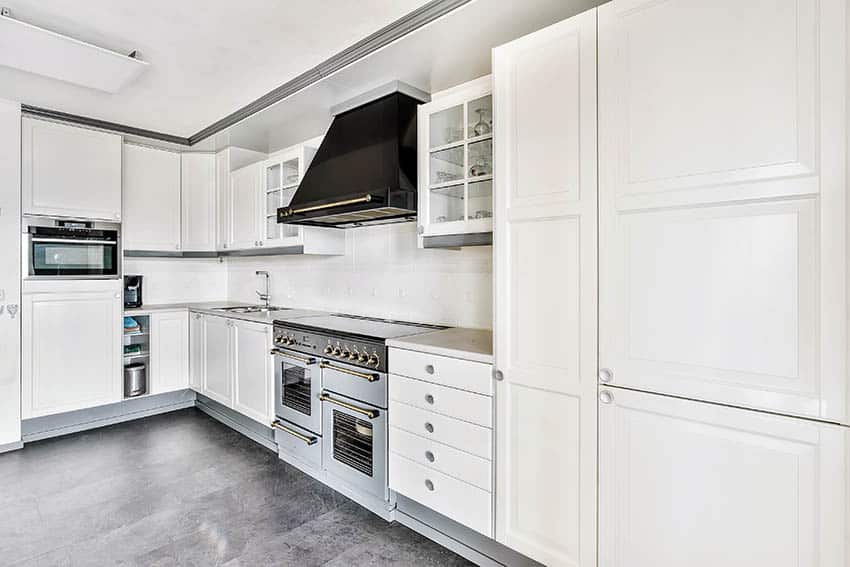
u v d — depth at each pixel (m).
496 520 1.85
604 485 1.53
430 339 2.29
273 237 3.71
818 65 1.13
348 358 2.52
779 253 1.19
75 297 3.48
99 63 2.46
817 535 1.15
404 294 3.10
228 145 4.04
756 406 1.23
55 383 3.39
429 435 2.10
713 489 1.31
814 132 1.14
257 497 2.57
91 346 3.56
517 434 1.77
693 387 1.33
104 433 3.56
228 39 2.30
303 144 3.41
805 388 1.16
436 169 2.53
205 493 2.61
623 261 1.47
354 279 3.47
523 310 1.74
